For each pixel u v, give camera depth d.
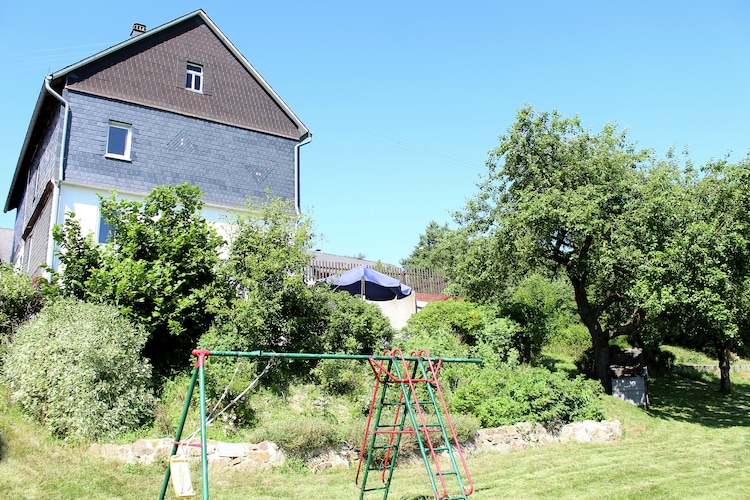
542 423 13.66
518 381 14.15
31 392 9.70
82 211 16.23
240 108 20.09
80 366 9.73
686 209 16.02
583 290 20.00
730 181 15.93
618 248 16.52
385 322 15.13
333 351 14.01
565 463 11.69
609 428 14.42
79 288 12.13
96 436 9.42
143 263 11.98
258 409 11.55
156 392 11.25
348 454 10.67
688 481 10.62
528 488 9.84
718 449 13.70
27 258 20.98
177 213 13.41
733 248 15.46
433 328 17.84
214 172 18.92
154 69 18.47
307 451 10.27
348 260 31.69
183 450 9.45
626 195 17.39
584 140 18.38
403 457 11.05
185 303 12.11
